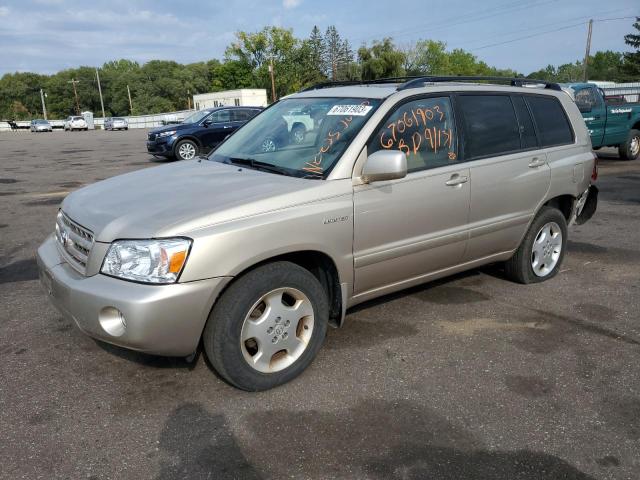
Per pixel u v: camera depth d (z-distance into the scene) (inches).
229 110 660.7
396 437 110.1
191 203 121.0
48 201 378.3
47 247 138.6
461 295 186.5
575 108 206.2
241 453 105.3
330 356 143.5
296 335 130.6
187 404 121.4
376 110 144.3
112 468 101.3
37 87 4835.1
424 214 150.1
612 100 539.5
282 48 2655.0
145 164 636.7
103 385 129.2
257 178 136.8
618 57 5000.0
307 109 160.9
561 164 190.7
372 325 162.7
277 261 125.0
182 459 103.7
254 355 126.3
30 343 150.9
